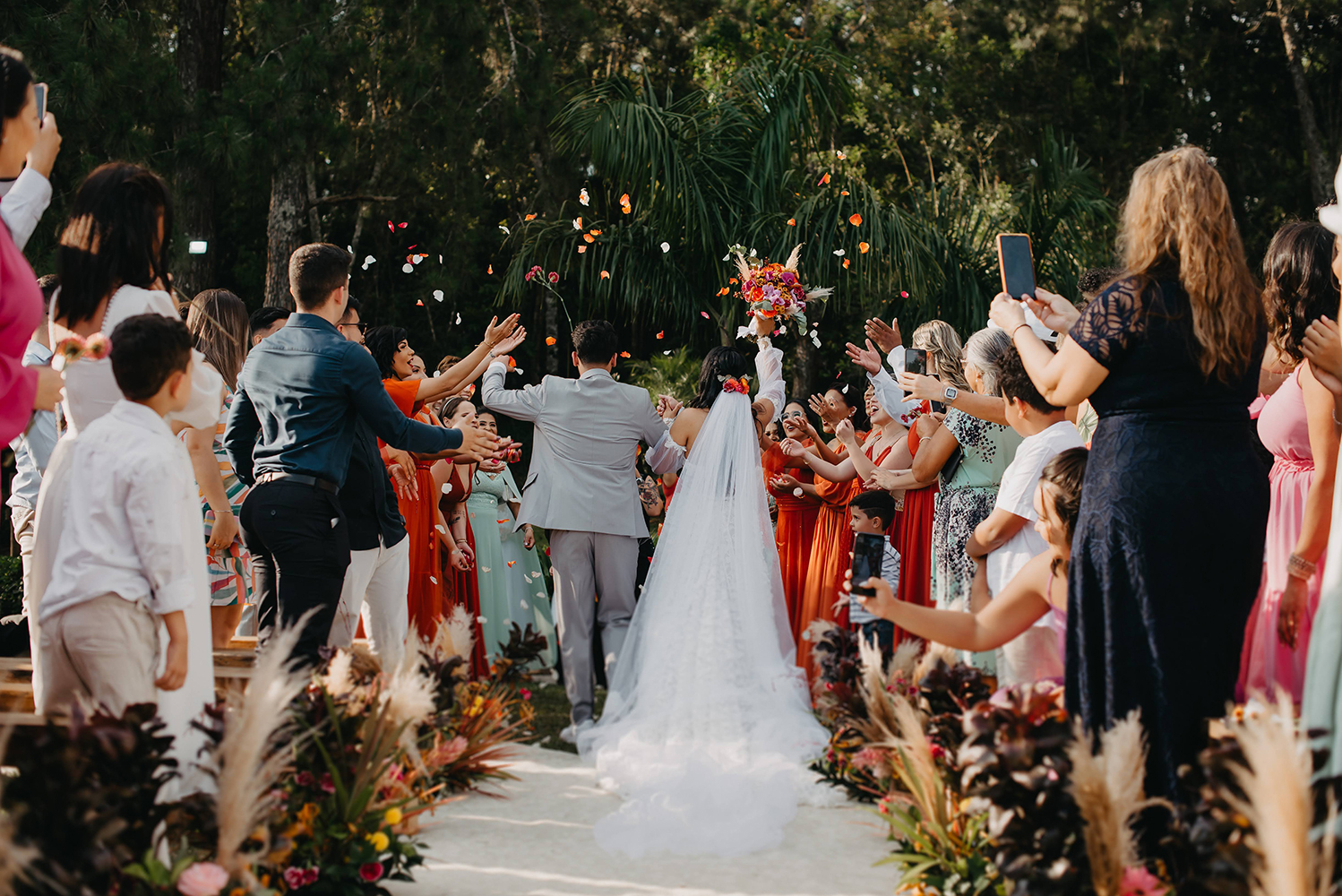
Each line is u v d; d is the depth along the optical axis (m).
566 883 3.00
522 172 14.95
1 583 6.80
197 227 11.12
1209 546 2.47
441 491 5.31
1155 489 2.48
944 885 2.73
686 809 3.45
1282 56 20.33
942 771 2.83
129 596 2.68
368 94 13.45
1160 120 20.81
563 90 13.86
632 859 3.19
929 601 4.71
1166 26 19.34
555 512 4.62
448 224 14.78
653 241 11.31
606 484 4.68
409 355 5.21
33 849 1.90
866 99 19.34
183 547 2.75
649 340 14.05
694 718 4.04
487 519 5.88
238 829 2.29
